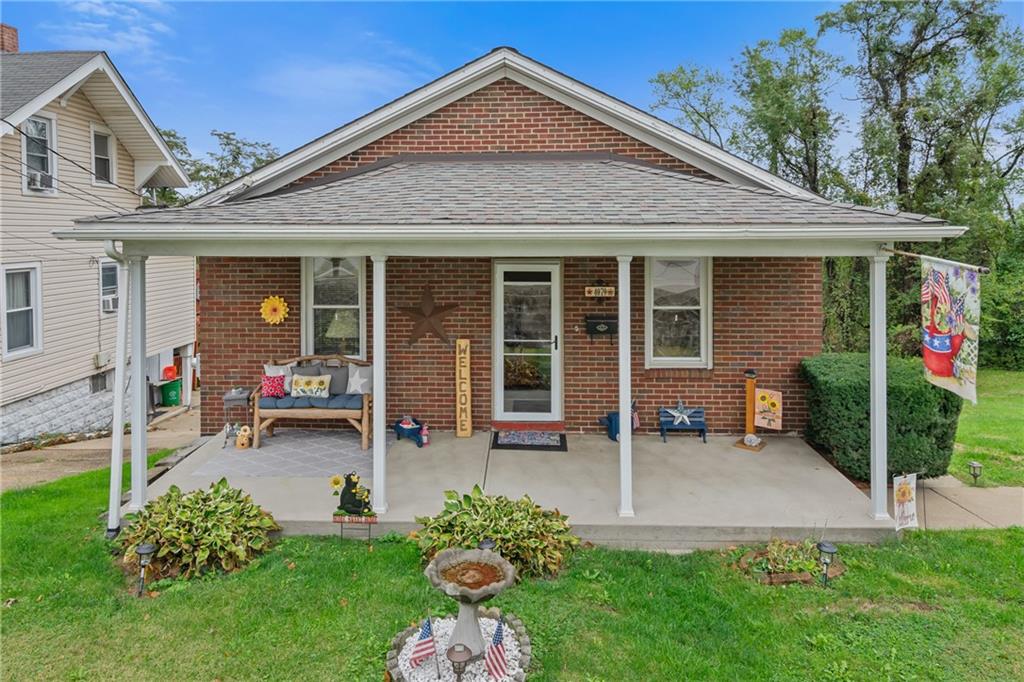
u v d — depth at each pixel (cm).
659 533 548
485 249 566
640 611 438
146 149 1374
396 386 844
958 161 1727
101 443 1109
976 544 542
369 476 668
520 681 357
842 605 450
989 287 1833
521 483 648
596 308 827
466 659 335
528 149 838
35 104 1033
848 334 1739
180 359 1683
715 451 756
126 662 383
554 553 496
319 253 570
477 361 838
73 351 1220
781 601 454
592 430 836
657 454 744
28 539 546
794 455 739
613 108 815
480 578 373
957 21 1827
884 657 390
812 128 1931
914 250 1831
